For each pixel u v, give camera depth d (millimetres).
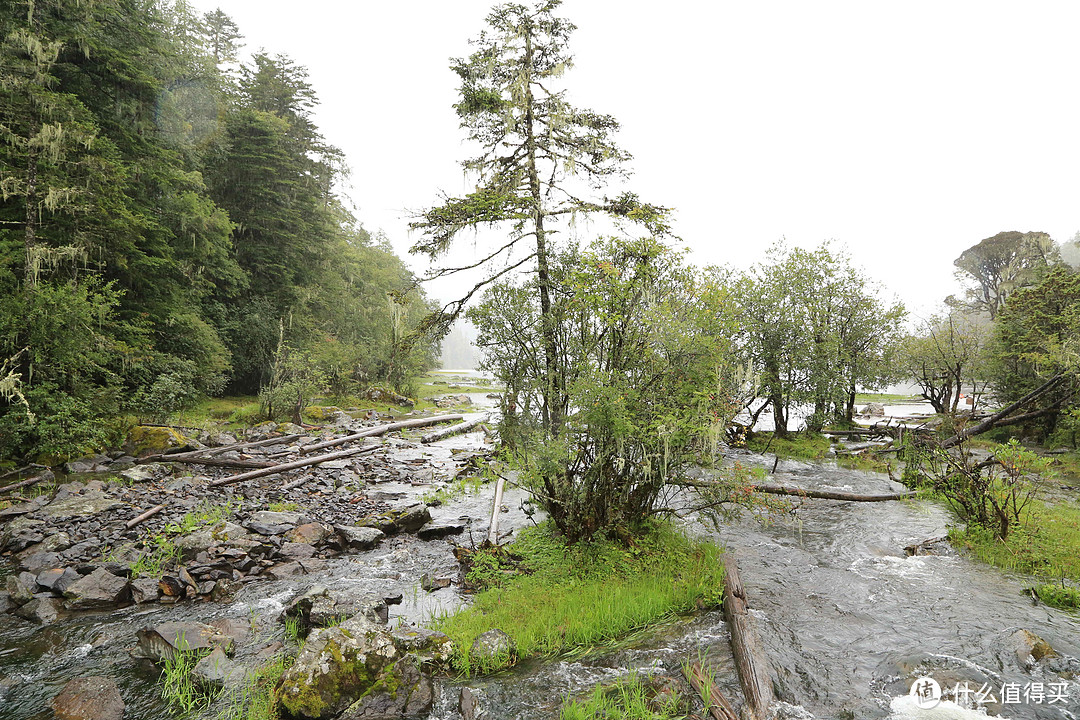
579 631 6504
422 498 13609
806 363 21234
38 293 14992
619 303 8336
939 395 25125
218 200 33469
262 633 6793
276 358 28297
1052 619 6852
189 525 10156
